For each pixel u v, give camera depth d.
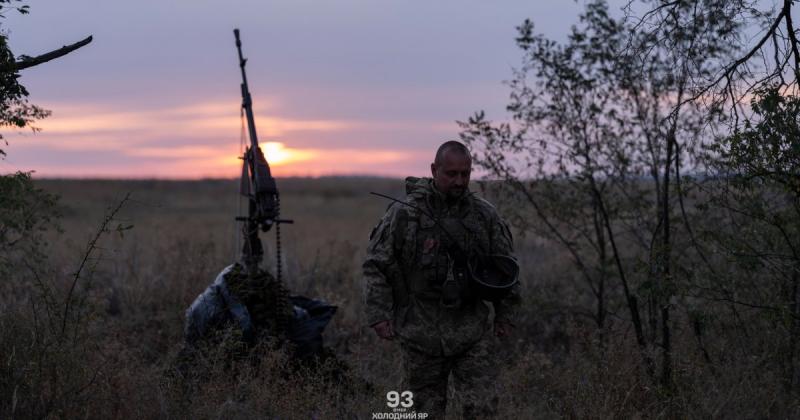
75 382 4.42
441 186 4.21
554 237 6.88
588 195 6.65
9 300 5.47
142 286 8.21
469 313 4.26
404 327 4.23
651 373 5.27
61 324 4.53
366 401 5.02
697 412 4.72
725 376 5.11
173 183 62.62
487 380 4.29
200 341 5.48
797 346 5.11
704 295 5.14
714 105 4.66
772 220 4.80
